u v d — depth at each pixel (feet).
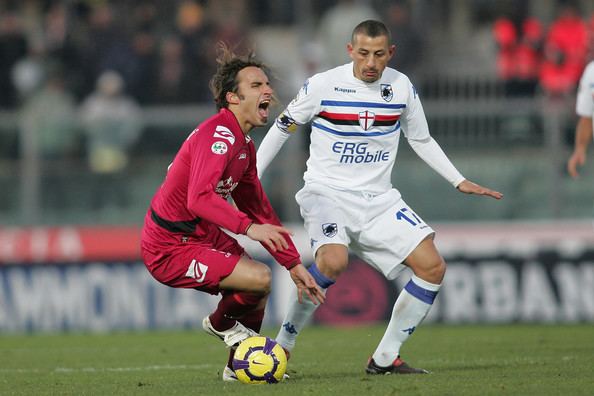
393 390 63.98
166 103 181.47
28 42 191.93
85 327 144.77
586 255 142.20
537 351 98.07
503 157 148.97
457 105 150.20
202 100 181.78
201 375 81.97
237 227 66.39
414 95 80.59
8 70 190.08
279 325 142.20
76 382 79.25
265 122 71.41
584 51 174.60
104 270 145.48
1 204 152.97
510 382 68.59
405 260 77.20
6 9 198.08
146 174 153.58
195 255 70.90
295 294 76.79
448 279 143.54
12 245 146.41
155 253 71.61
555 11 181.16
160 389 70.23
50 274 145.59
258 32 192.03
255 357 70.03
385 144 80.02
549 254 142.61
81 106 185.57
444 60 182.80
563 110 147.74
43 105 185.47
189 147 69.72
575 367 79.92
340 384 68.54
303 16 190.39
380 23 77.15
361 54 76.74
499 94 170.30
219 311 72.59
